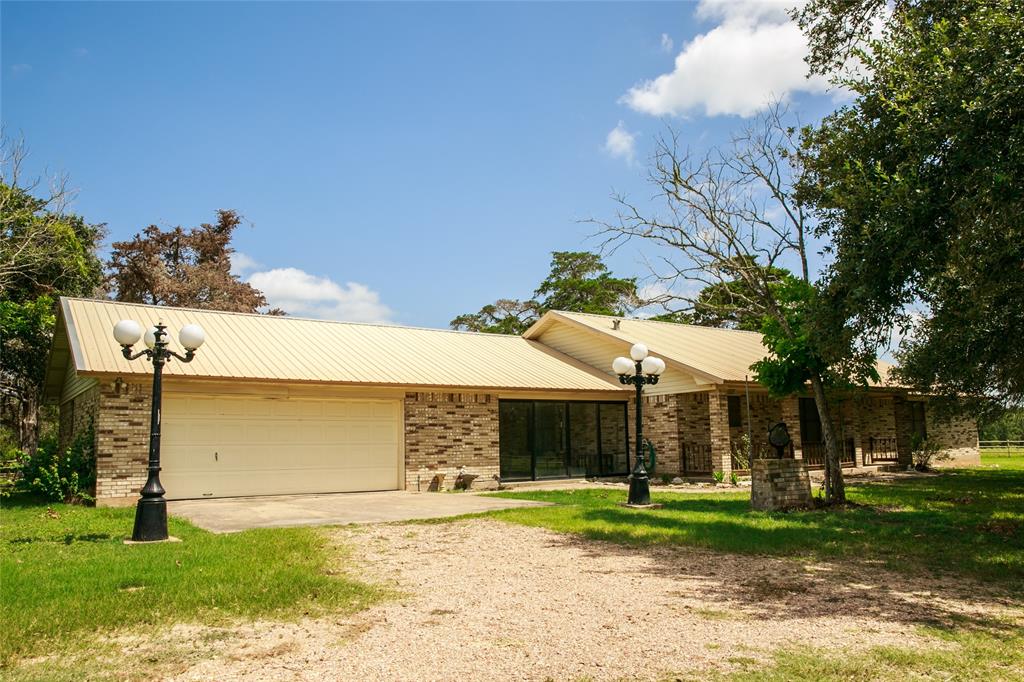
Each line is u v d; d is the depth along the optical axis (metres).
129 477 15.45
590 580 7.85
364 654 5.32
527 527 11.76
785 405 23.20
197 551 9.20
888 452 28.05
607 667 5.02
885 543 10.02
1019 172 8.41
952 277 10.89
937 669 4.93
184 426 16.45
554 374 22.73
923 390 19.48
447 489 19.53
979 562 8.76
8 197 26.41
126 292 40.66
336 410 18.55
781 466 14.04
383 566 8.62
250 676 4.86
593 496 17.38
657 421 22.80
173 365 15.99
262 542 10.02
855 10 13.84
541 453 21.91
